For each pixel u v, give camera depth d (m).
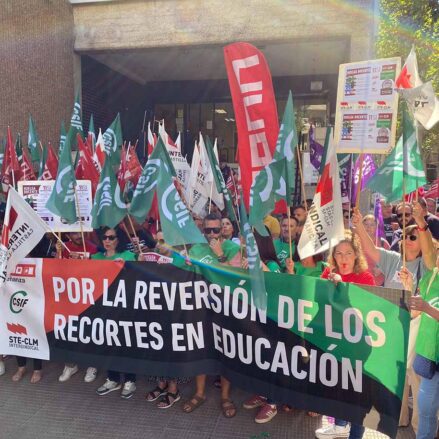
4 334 4.17
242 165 4.09
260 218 3.43
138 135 18.50
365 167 5.68
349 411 3.11
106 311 3.88
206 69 16.81
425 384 2.86
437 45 7.12
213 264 3.61
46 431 3.67
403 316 2.90
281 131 3.43
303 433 3.60
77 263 3.91
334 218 3.13
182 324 3.72
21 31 11.38
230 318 3.54
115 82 16.59
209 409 3.96
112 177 4.18
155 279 3.76
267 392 3.39
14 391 4.31
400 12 7.55
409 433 3.56
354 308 3.06
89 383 4.45
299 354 3.27
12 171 6.25
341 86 3.81
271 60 15.29
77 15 13.03
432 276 2.98
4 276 3.82
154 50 12.86
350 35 11.12
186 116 19.31
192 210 5.60
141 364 3.82
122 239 4.76
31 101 11.85
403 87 3.54
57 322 4.01
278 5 11.45
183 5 12.10
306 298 3.23
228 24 11.84
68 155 4.26
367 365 3.04
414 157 3.37
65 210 4.29
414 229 3.49
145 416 3.87
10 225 3.85
